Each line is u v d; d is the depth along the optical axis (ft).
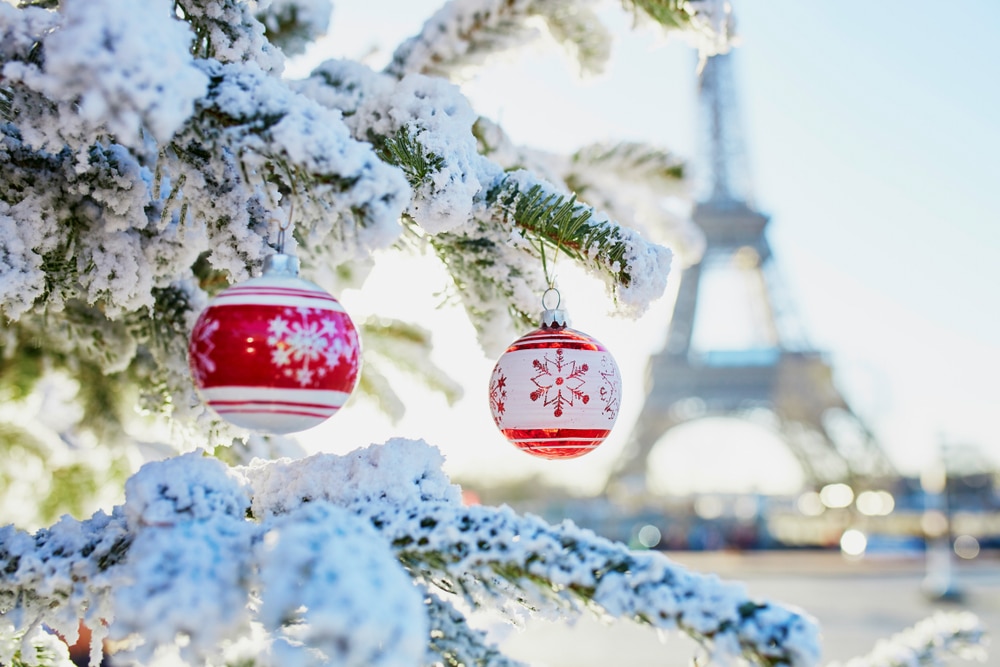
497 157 3.35
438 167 2.51
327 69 3.06
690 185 4.21
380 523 2.23
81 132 2.31
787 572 29.55
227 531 2.12
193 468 2.23
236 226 2.43
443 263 3.06
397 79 3.35
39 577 2.21
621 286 2.61
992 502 44.80
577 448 2.79
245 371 2.26
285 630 2.31
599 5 3.38
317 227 2.46
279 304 2.29
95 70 2.00
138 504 2.19
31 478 4.20
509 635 2.58
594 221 2.67
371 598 1.88
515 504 53.78
